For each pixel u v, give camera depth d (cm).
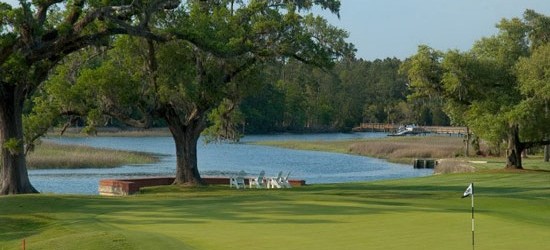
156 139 11575
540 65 4325
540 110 4403
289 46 3728
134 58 3591
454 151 8012
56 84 3338
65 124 3675
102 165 6359
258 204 2239
